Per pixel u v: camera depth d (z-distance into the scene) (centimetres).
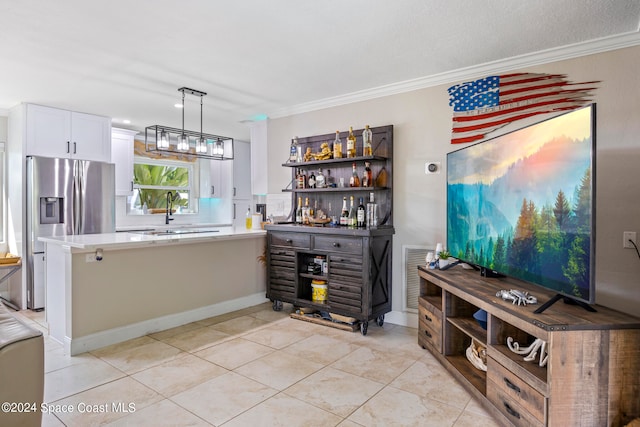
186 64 323
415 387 249
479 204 276
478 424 207
